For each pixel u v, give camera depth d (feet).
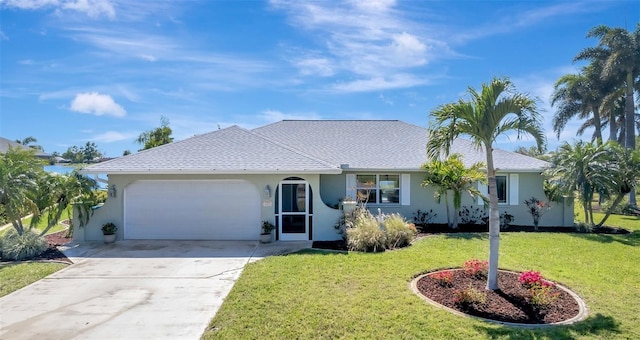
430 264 33.81
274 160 49.96
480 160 60.90
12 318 23.38
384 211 58.85
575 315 22.66
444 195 58.90
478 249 40.16
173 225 49.55
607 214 54.44
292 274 31.14
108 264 36.60
